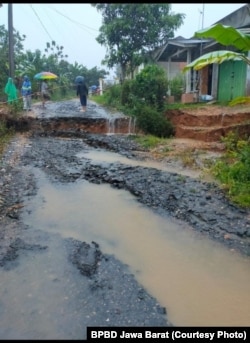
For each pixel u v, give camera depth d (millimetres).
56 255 4266
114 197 6531
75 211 5805
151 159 9305
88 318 3141
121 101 16141
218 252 4461
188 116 12000
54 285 3635
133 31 19375
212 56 6238
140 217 5590
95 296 3459
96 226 5230
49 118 13047
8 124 12430
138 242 4734
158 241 4770
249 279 3879
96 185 7234
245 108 12039
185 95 15578
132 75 20891
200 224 5234
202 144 10359
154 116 12328
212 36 5695
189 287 3703
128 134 12789
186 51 17391
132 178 7410
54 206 6008
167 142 10945
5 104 14070
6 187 6746
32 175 7637
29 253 4297
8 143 10523
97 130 13211
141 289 3611
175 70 22031
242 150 7676
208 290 3662
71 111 15297
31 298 3414
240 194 6113
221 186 6680
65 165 8531
